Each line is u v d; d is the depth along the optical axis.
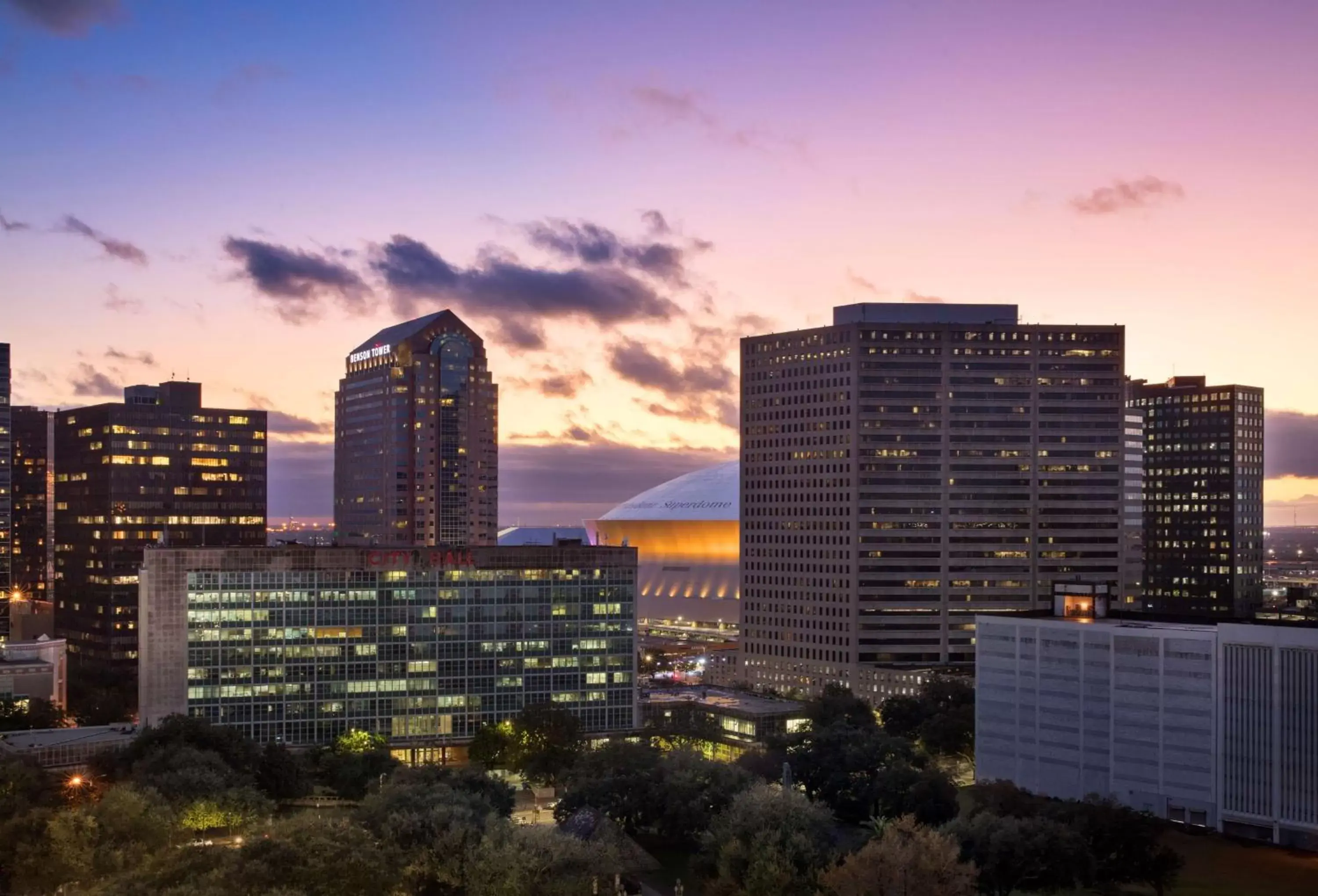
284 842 188.12
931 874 186.50
